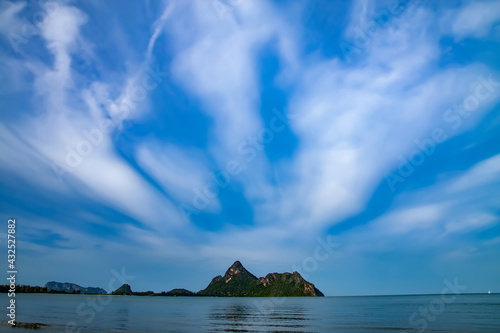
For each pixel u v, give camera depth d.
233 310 121.50
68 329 49.91
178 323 65.69
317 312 107.00
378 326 59.22
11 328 50.22
